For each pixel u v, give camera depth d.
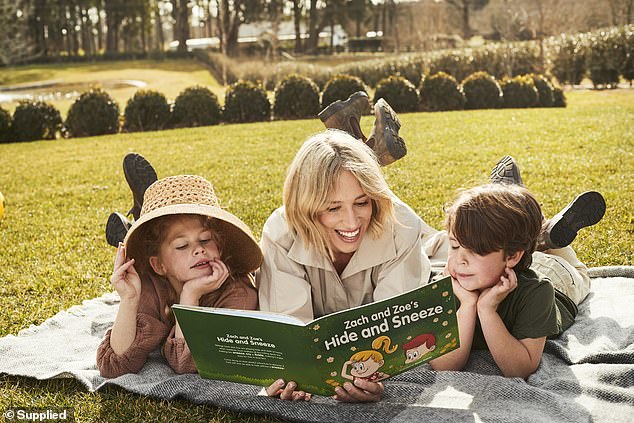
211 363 2.78
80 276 5.08
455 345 2.69
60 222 6.99
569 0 25.05
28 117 15.08
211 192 3.30
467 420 2.61
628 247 4.94
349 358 2.59
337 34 46.31
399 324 2.56
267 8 36.81
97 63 42.09
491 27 28.56
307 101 15.98
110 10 50.22
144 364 3.28
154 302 3.26
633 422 2.55
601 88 19.05
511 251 2.84
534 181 7.51
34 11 42.66
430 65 21.33
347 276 3.26
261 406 2.83
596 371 2.93
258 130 13.78
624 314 3.52
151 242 3.17
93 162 11.11
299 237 3.18
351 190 2.89
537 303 2.95
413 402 2.81
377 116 4.05
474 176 7.99
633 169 7.81
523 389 2.78
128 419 2.86
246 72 27.52
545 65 20.55
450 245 3.00
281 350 2.59
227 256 3.31
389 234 3.19
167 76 34.38
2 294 4.76
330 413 2.75
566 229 3.59
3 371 3.30
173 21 53.38
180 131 14.57
